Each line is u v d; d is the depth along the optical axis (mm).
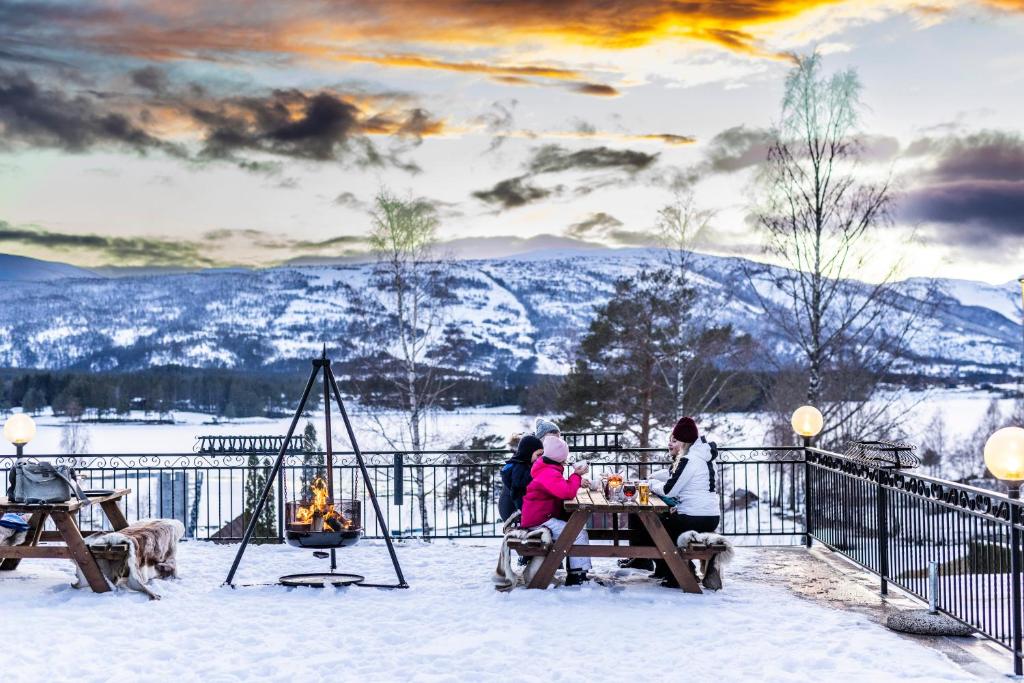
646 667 6773
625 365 30719
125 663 6844
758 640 7438
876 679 6441
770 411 30906
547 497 9289
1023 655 6555
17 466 9094
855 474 10125
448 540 12406
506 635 7559
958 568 7539
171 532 9859
